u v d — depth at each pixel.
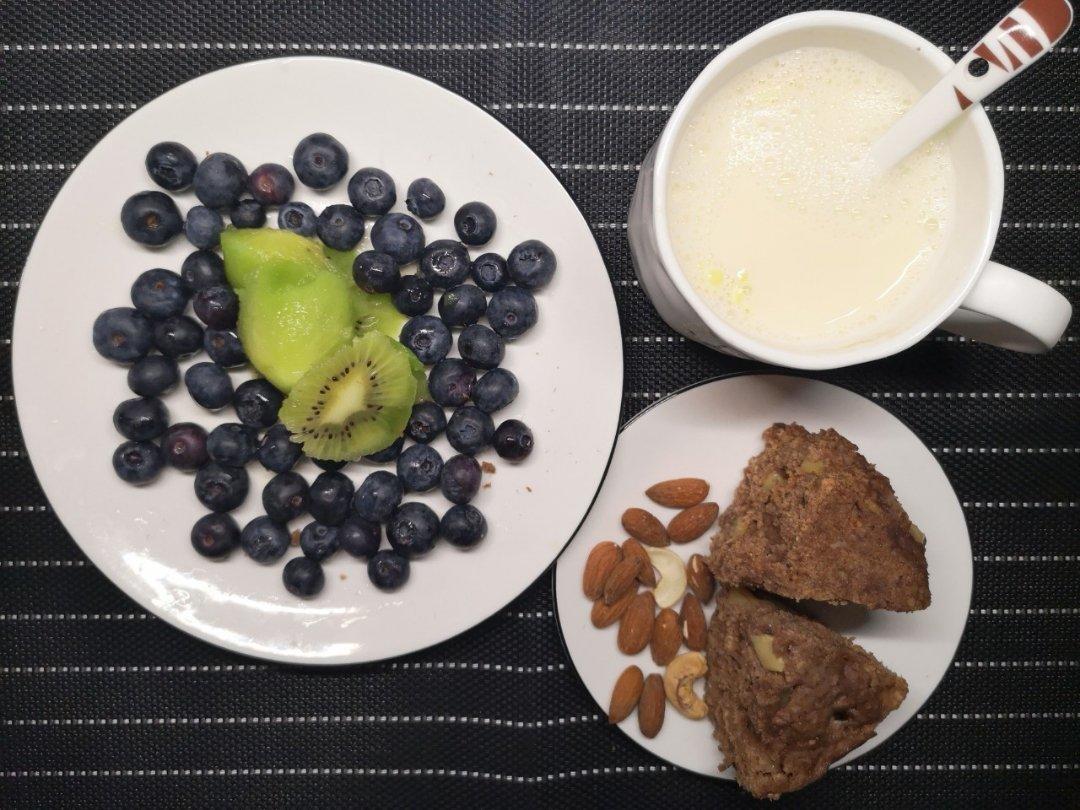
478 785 0.31
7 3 0.29
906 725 0.32
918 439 0.30
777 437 0.29
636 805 0.31
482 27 0.29
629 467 0.30
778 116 0.23
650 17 0.30
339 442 0.28
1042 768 0.32
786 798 0.32
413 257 0.28
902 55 0.23
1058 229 0.30
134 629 0.31
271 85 0.28
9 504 0.30
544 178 0.28
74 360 0.29
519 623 0.31
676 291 0.24
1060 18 0.20
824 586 0.28
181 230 0.28
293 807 0.31
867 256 0.24
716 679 0.30
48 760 0.31
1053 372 0.31
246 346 0.27
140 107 0.28
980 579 0.31
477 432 0.28
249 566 0.29
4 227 0.30
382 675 0.31
